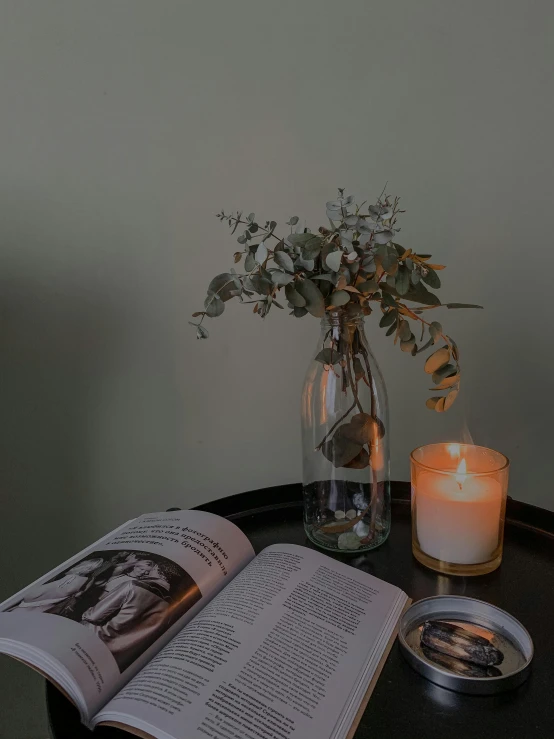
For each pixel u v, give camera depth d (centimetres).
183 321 81
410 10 75
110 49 73
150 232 78
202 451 85
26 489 81
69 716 42
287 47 75
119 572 52
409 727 40
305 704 41
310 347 83
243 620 49
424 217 80
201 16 74
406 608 53
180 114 75
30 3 71
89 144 75
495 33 76
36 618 46
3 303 76
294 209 79
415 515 62
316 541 65
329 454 63
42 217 75
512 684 43
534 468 88
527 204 80
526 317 83
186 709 39
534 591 57
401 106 78
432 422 86
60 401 80
